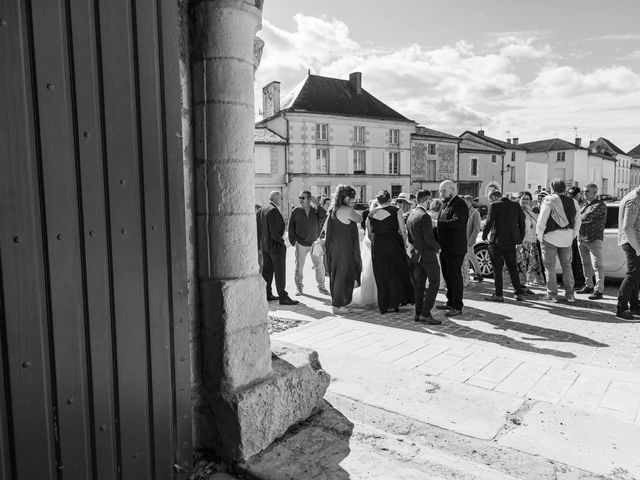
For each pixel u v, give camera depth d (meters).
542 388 3.46
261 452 2.44
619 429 2.75
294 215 7.80
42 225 1.68
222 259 2.42
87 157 1.80
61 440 1.76
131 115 1.97
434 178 40.12
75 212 1.77
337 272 6.28
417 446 2.47
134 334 2.03
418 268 5.68
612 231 7.80
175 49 2.17
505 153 45.94
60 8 1.70
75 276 1.78
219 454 2.45
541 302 6.88
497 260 6.90
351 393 3.29
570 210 6.61
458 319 5.91
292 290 8.34
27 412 1.66
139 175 2.02
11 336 1.61
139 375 2.06
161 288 2.15
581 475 2.28
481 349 4.45
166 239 2.16
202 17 2.33
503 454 2.47
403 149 38.09
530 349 4.66
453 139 40.41
